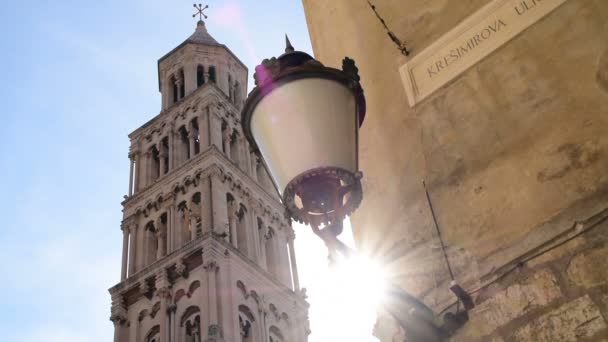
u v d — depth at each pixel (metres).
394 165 6.58
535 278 4.92
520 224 5.30
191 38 64.00
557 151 5.42
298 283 51.41
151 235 50.53
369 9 7.82
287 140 4.82
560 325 4.65
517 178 5.54
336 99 4.95
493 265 5.24
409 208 6.17
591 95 5.47
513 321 4.85
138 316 45.12
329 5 8.65
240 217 50.66
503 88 6.07
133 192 53.81
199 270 43.97
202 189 49.09
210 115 54.88
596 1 5.81
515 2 6.36
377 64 7.36
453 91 6.43
